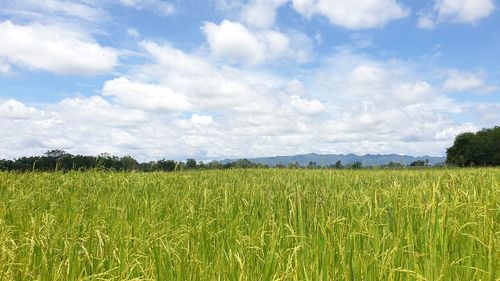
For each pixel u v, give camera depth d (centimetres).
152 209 678
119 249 460
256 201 740
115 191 926
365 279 394
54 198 820
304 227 551
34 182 1033
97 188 990
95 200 795
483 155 4631
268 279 395
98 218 615
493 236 441
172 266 436
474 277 388
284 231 543
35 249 454
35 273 407
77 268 424
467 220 521
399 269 371
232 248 473
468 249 441
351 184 1069
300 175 1309
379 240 475
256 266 420
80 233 547
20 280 391
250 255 438
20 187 959
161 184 1009
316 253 406
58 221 616
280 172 1398
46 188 949
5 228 538
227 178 1195
